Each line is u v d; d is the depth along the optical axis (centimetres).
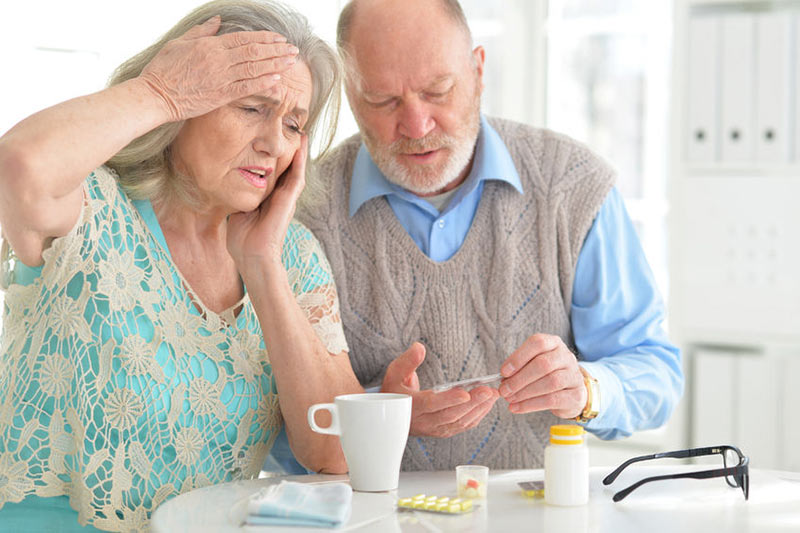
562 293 167
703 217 276
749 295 270
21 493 124
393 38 150
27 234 118
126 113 118
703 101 272
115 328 126
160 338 130
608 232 167
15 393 126
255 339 141
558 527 101
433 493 118
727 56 268
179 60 122
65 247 122
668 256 283
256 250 134
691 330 280
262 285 135
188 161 132
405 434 119
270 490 107
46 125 113
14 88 264
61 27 271
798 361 261
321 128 152
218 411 135
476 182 163
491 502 113
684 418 281
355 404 117
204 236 140
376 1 153
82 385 125
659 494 116
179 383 131
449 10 153
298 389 136
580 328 167
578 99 344
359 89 154
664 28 325
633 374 153
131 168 135
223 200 132
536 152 170
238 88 124
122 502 126
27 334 127
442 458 160
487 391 132
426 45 149
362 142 174
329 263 166
